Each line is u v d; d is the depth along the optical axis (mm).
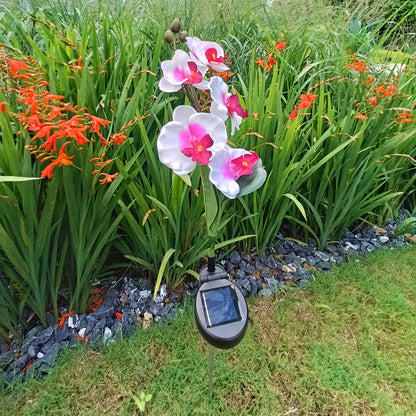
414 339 1401
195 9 2812
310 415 1144
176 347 1320
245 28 2912
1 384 1163
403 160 1912
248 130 1468
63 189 1153
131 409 1139
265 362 1285
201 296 895
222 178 650
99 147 1226
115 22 2182
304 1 3107
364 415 1146
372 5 3117
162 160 622
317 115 1660
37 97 932
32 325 1365
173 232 1396
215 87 682
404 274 1741
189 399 1160
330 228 1799
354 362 1304
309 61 2564
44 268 1225
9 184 1063
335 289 1622
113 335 1354
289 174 1564
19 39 2076
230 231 1717
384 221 2154
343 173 1603
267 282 1640
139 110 1489
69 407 1138
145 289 1511
